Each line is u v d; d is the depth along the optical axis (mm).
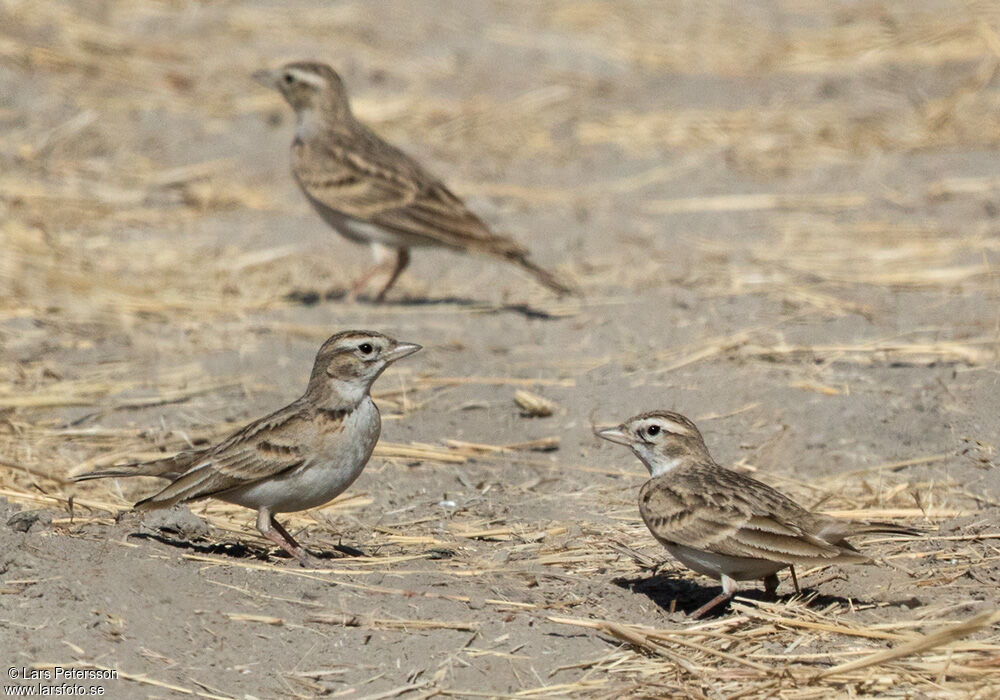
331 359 9906
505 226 20078
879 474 12109
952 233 18859
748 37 29750
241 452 9836
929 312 15930
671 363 14859
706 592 10031
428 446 12953
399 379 14656
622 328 16016
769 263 18094
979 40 28156
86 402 13906
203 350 15492
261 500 9953
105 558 9648
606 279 17859
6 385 14234
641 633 8914
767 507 9219
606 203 21078
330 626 9055
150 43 27031
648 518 9594
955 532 10852
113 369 14875
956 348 14664
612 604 9625
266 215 20516
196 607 9133
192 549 10281
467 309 16984
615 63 28094
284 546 10141
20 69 24875
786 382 14078
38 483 11758
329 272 18422
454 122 24703
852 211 20141
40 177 21125
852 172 21984
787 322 15828
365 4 30812
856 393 13680
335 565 10133
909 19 29875
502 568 10273
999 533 10750
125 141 22766
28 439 12969
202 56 26906
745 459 12633
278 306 16984
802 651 8891
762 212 20344
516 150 23578
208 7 29562
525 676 8570
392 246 16938
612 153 23328
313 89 17000
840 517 11305
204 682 8359
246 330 16125
